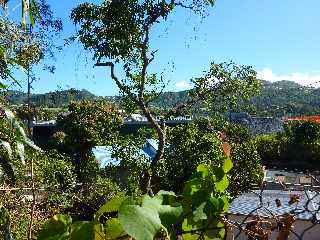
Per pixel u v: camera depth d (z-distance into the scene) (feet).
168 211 2.94
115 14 47.14
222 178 3.46
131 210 2.59
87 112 60.54
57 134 75.92
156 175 42.50
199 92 51.65
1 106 5.11
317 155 110.83
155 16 48.03
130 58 49.73
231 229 3.49
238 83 52.44
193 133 44.60
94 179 46.19
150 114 46.47
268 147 113.80
